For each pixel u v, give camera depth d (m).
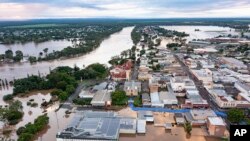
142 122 179.00
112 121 165.25
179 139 161.12
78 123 162.38
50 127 181.75
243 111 194.62
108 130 151.25
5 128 181.62
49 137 167.12
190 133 168.00
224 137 161.38
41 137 167.25
